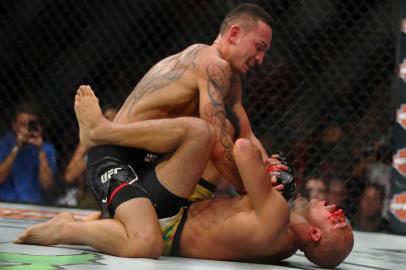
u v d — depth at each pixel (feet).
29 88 32.96
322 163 29.86
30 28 33.63
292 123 30.83
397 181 27.94
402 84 27.89
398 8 29.71
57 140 32.24
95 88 32.50
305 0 30.60
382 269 17.39
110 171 16.30
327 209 16.22
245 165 15.43
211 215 16.20
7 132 31.71
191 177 15.97
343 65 30.89
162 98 17.04
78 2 33.55
